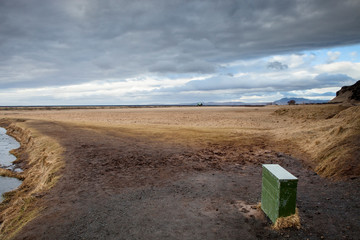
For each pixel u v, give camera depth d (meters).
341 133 10.77
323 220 5.15
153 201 6.62
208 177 8.73
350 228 4.77
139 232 4.97
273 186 5.02
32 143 18.86
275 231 4.77
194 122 33.84
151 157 11.89
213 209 5.97
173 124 30.86
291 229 4.78
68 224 5.46
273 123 30.55
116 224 5.36
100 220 5.58
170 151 13.25
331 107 33.41
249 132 19.91
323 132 13.85
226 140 16.52
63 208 6.36
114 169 9.93
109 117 47.53
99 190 7.61
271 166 5.52
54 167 10.52
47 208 6.42
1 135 29.59
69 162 11.09
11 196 9.45
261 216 5.44
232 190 7.34
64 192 7.55
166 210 6.00
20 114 67.19
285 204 4.79
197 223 5.27
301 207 5.86
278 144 14.40
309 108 36.50
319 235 4.57
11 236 5.34
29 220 5.87
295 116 35.38
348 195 6.35
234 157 11.69
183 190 7.45
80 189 7.76
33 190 9.64
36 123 32.66
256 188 7.46
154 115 51.66
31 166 14.08
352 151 8.62
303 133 15.40
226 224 5.18
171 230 5.00
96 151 13.34
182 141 16.42
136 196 7.03
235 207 6.04
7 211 7.42
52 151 13.80
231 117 41.06
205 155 12.22
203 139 17.08
